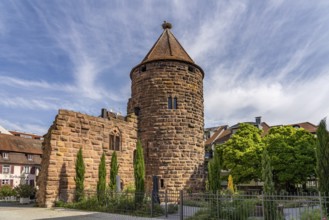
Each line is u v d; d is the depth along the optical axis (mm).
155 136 27438
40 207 20516
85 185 22953
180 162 26812
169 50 30219
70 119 22844
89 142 23938
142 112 28719
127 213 17594
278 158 38688
